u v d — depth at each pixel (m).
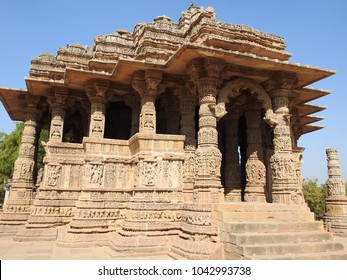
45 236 11.11
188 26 13.84
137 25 14.73
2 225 12.49
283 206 9.38
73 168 12.31
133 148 11.07
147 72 10.62
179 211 9.95
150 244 9.20
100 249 9.70
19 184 13.13
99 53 13.68
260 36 12.34
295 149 13.51
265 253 7.19
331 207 14.93
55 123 12.74
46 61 15.04
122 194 11.08
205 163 9.30
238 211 8.75
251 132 12.98
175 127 12.66
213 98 9.67
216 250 7.98
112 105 17.11
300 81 11.19
